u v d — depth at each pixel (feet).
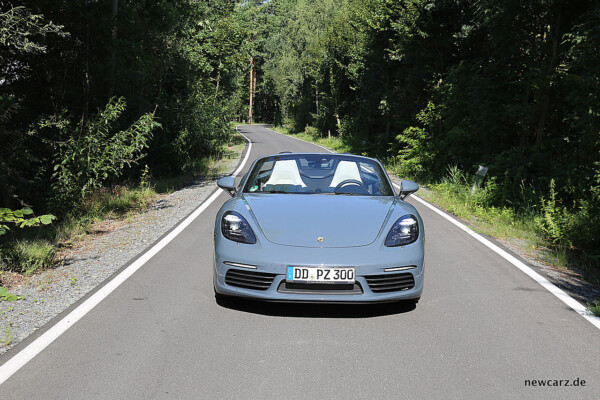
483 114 44.09
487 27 45.73
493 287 16.20
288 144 117.39
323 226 13.37
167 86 62.13
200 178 52.34
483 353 10.94
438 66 63.31
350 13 107.96
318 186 16.51
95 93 37.70
